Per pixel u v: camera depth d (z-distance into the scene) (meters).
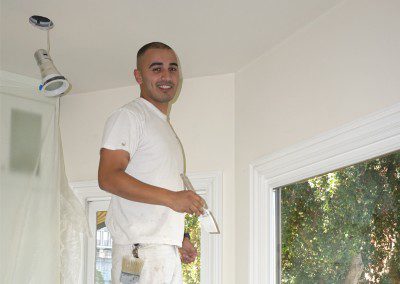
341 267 2.55
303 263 2.84
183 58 3.38
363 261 2.41
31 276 3.17
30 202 3.30
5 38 3.17
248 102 3.38
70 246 3.42
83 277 3.73
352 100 2.49
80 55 3.39
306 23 2.89
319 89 2.74
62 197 3.51
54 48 3.29
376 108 2.32
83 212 3.54
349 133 2.45
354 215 2.49
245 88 3.43
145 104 2.30
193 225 3.47
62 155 3.65
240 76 3.51
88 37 3.14
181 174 2.25
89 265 3.76
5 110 3.41
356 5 2.53
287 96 3.01
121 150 2.09
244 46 3.20
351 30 2.54
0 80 3.53
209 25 2.96
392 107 2.20
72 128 3.98
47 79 2.90
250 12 2.81
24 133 3.43
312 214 2.80
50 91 2.99
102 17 2.91
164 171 2.16
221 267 3.30
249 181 3.24
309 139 2.73
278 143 3.04
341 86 2.57
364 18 2.46
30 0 2.75
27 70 3.61
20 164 3.36
